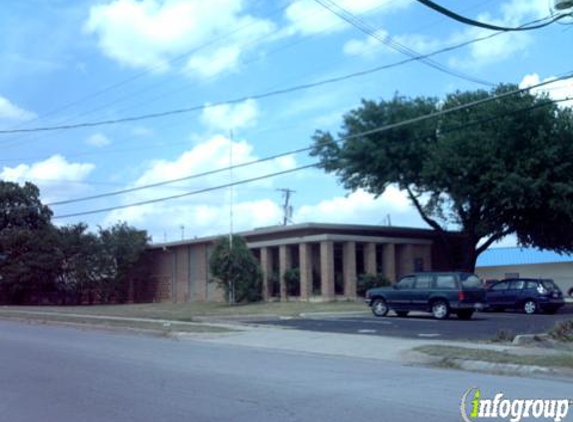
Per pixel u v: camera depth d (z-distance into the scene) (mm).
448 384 11438
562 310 33750
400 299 28000
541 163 36562
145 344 18828
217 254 40219
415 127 41125
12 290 49938
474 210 41125
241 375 12555
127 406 9742
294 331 21281
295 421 8578
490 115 37781
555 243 41156
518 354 14211
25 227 51375
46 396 10609
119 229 51781
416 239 43594
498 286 32438
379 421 8539
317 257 41562
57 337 21156
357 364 14367
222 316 29125
